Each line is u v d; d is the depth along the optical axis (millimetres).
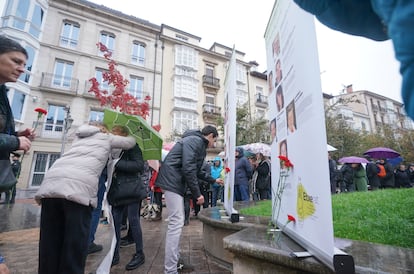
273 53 2588
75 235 1969
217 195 7965
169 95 21922
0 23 15680
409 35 334
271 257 1680
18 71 1795
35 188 15906
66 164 2121
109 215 2832
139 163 3004
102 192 3555
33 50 16953
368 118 38625
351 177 8672
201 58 24703
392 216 2746
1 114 1827
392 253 1541
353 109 39000
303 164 1645
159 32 22594
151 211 6633
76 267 1942
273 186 2557
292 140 1905
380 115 40750
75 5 19188
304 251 1635
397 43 350
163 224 5848
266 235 2156
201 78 24125
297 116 1758
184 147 2814
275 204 2461
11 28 15805
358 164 8500
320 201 1354
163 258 3309
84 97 18328
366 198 4273
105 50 5027
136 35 21625
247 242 1923
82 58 18797
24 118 16125
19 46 1806
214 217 3426
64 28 18734
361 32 682
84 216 2059
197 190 2744
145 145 3068
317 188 1394
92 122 2881
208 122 23203
